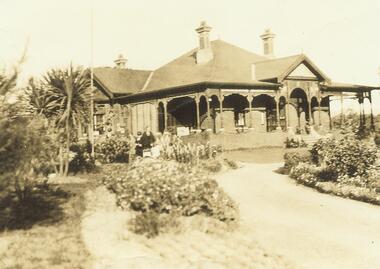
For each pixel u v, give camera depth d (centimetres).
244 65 3869
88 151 2327
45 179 1504
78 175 1875
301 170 2039
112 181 1566
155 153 2345
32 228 1124
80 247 991
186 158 2300
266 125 3772
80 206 1322
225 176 2175
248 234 1224
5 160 1050
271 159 2788
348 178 1834
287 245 1136
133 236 1082
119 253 970
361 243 1156
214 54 3941
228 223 1272
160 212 1256
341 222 1366
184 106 3716
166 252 1000
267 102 3788
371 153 1864
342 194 1720
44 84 1795
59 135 1750
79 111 1828
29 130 1096
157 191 1269
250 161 2730
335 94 3994
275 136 3334
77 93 1816
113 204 1355
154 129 3703
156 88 3797
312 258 1040
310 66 3759
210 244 1086
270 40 4453
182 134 3409
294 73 3678
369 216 1428
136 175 1402
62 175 1817
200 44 3888
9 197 1250
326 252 1085
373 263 1006
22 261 905
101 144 2505
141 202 1273
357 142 1908
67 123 1786
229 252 1046
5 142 1027
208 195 1315
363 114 4128
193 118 3656
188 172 1509
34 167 1244
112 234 1085
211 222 1238
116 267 897
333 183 1834
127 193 1341
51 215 1236
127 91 3972
